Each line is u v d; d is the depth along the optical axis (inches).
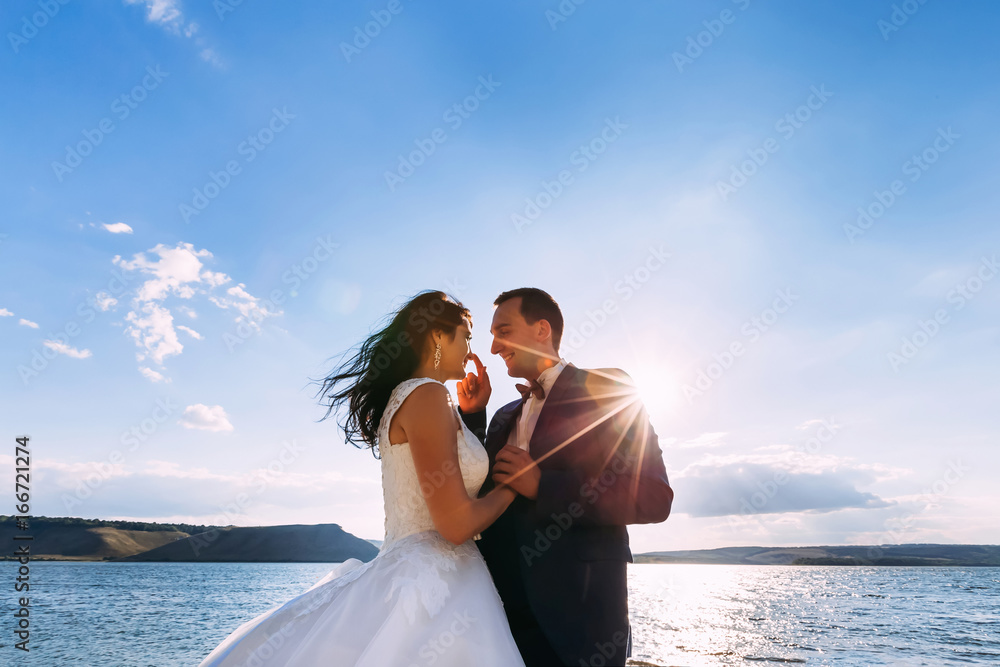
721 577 5743.1
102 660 736.3
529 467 92.7
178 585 2576.3
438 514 85.7
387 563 87.7
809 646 1059.3
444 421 90.2
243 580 3068.4
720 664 859.4
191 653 791.1
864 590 3336.6
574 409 103.4
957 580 4717.0
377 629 79.6
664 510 91.9
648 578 5551.2
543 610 92.6
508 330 116.0
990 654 1000.9
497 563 104.1
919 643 1125.7
